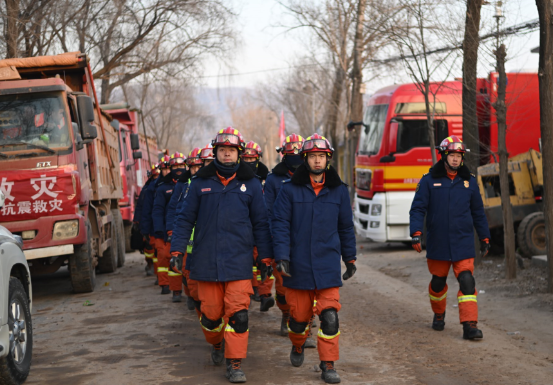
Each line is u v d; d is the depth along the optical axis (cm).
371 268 1341
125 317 866
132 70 2475
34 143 997
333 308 548
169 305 953
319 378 554
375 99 1702
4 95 1002
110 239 1395
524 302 866
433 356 620
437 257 712
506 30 1081
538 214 1222
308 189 554
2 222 973
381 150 1609
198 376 567
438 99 1595
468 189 716
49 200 987
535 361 595
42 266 1092
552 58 880
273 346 679
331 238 552
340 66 2738
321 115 4272
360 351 648
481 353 629
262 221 564
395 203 1598
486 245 723
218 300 560
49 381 566
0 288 507
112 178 1498
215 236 548
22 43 1777
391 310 866
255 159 824
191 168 819
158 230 1013
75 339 738
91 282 1109
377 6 1299
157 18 2230
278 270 543
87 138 1043
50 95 1013
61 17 1844
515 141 1516
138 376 571
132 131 2144
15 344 550
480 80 1473
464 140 1249
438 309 734
